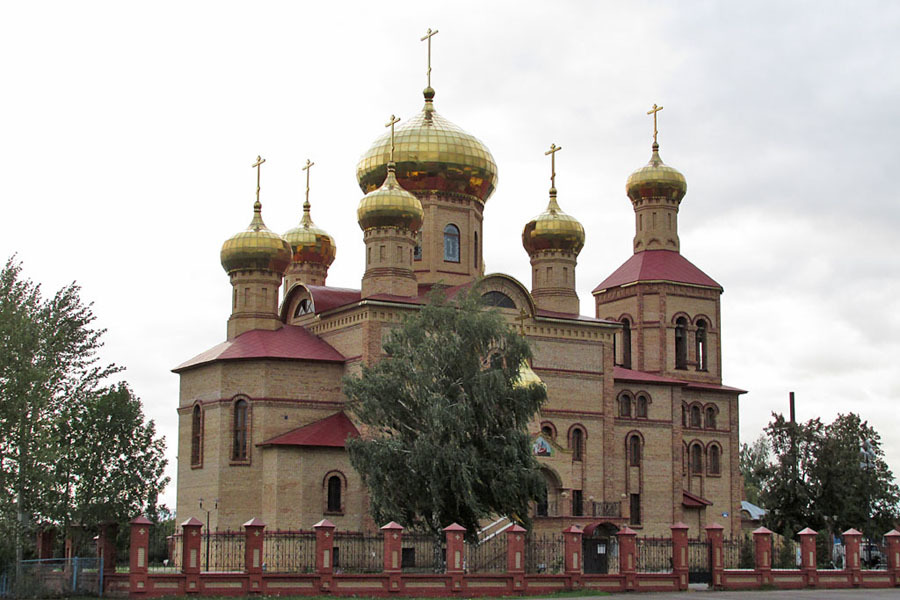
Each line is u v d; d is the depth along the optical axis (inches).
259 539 1947.6
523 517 2281.0
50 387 2143.2
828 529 3107.8
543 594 2081.7
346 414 2783.0
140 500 2143.2
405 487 2219.5
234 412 2736.2
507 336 2384.4
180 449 2878.9
